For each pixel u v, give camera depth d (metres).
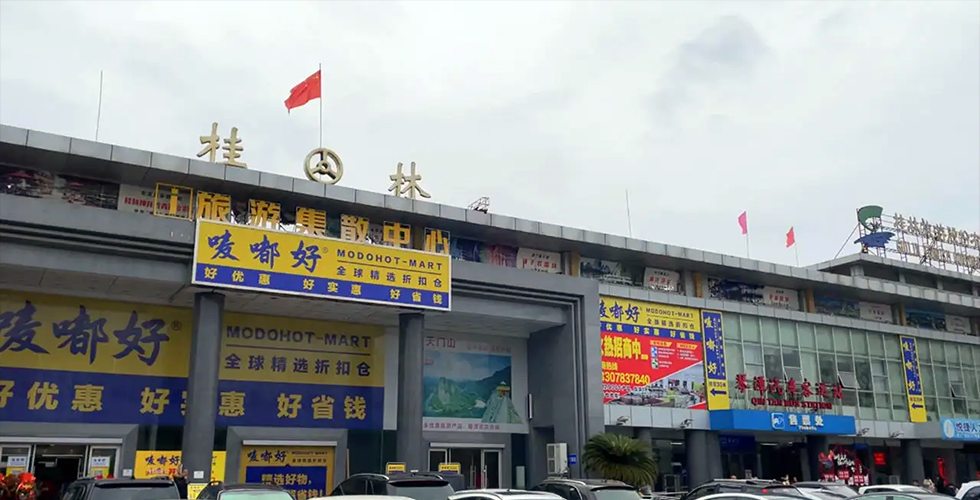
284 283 21.48
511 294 25.80
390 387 26.02
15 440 20.38
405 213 24.36
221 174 21.81
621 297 28.42
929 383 36.34
